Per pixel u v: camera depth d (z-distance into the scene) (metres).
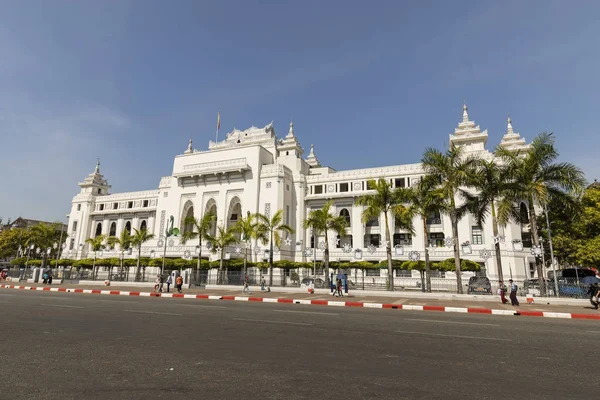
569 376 6.37
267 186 57.72
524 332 11.31
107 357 7.24
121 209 76.12
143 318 13.14
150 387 5.45
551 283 27.38
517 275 42.91
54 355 7.39
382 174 56.91
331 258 54.84
